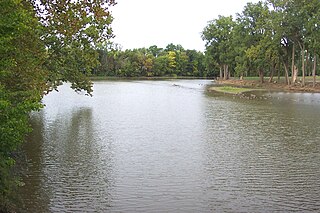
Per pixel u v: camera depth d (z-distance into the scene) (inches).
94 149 781.3
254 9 3174.2
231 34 3833.7
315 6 2450.8
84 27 757.9
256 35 3216.0
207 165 668.1
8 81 494.6
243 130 1011.9
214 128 1045.8
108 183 567.8
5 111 363.6
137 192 531.2
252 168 649.6
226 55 3951.8
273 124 1113.4
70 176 597.0
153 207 479.2
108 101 1847.9
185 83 3855.8
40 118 1219.2
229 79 4318.4
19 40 491.8
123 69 5334.6
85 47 800.3
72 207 475.5
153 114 1352.1
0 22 358.0
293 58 2854.3
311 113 1370.6
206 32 4089.6
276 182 576.1
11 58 405.7
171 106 1627.7
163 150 778.8
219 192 533.3
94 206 480.1
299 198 511.5
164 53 6653.5
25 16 390.3
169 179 589.0
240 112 1407.5
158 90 2716.5
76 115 1306.6
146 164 672.4
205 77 6043.3
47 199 498.9
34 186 546.0
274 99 1962.4
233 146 817.5
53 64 872.3
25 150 759.1
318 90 2522.1
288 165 667.4
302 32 2583.7
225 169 643.5
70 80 1082.7
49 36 761.0
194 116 1298.0
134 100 1910.7
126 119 1218.0
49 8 602.5
